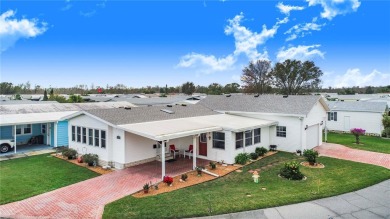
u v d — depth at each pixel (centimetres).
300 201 1342
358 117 3750
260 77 8162
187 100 5431
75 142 2303
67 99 6234
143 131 1748
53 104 3416
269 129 2594
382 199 1384
